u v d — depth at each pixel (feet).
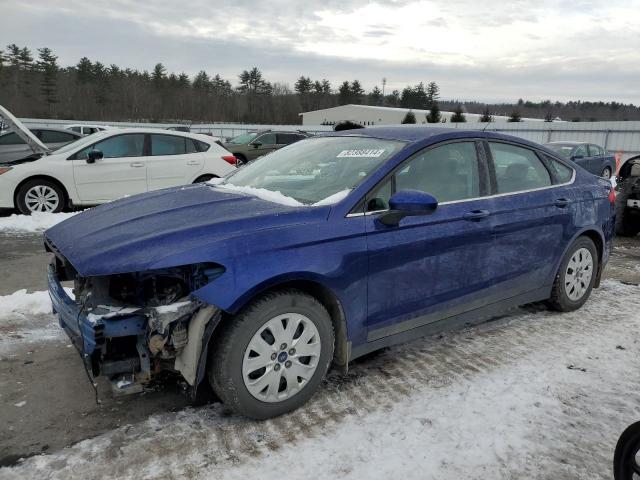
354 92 327.88
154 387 10.67
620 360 12.17
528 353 12.46
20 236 24.25
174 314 8.61
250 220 9.41
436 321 11.75
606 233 15.92
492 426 9.40
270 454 8.52
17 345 12.46
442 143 12.01
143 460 8.32
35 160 28.91
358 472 8.11
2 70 238.27
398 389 10.66
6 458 8.33
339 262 9.71
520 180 13.60
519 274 13.34
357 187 10.47
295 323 9.45
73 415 9.60
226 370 8.85
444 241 11.35
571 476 8.20
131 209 10.96
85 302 8.67
